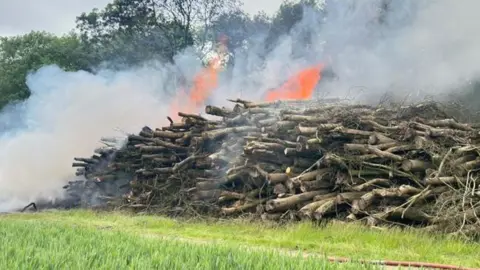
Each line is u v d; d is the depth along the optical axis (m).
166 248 7.73
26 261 6.30
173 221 15.64
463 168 12.41
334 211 13.38
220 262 6.63
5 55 45.91
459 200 11.95
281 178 14.41
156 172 18.53
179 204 17.39
